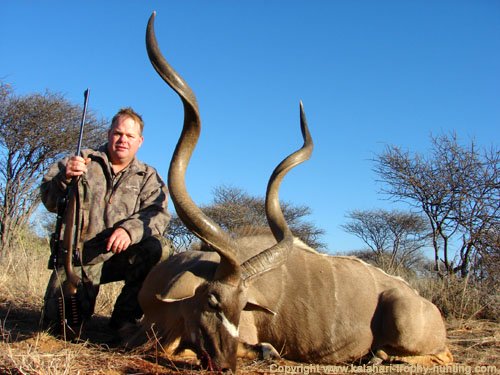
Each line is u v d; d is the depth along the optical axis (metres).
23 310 5.39
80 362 3.67
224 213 16.16
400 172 10.12
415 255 15.54
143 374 3.51
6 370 3.25
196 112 3.64
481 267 8.48
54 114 13.80
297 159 4.55
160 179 4.94
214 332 3.65
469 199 9.45
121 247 4.32
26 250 8.73
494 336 5.55
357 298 4.43
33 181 13.46
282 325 4.41
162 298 3.61
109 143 4.67
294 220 18.36
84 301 4.50
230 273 3.68
